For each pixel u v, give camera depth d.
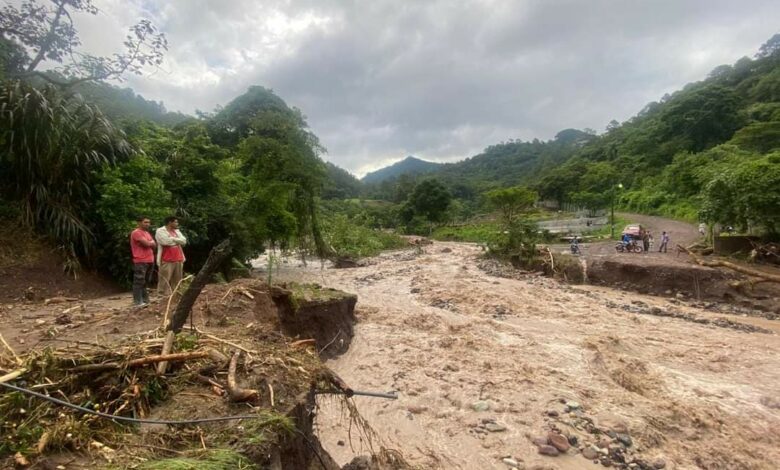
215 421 2.63
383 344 8.81
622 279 16.34
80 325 5.29
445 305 12.66
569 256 19.47
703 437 5.31
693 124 61.06
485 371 7.30
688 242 24.02
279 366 3.38
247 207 16.56
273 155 18.27
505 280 17.28
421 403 6.13
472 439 5.16
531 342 8.92
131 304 7.53
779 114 51.25
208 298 6.46
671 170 47.72
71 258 9.27
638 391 6.64
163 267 7.43
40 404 2.46
